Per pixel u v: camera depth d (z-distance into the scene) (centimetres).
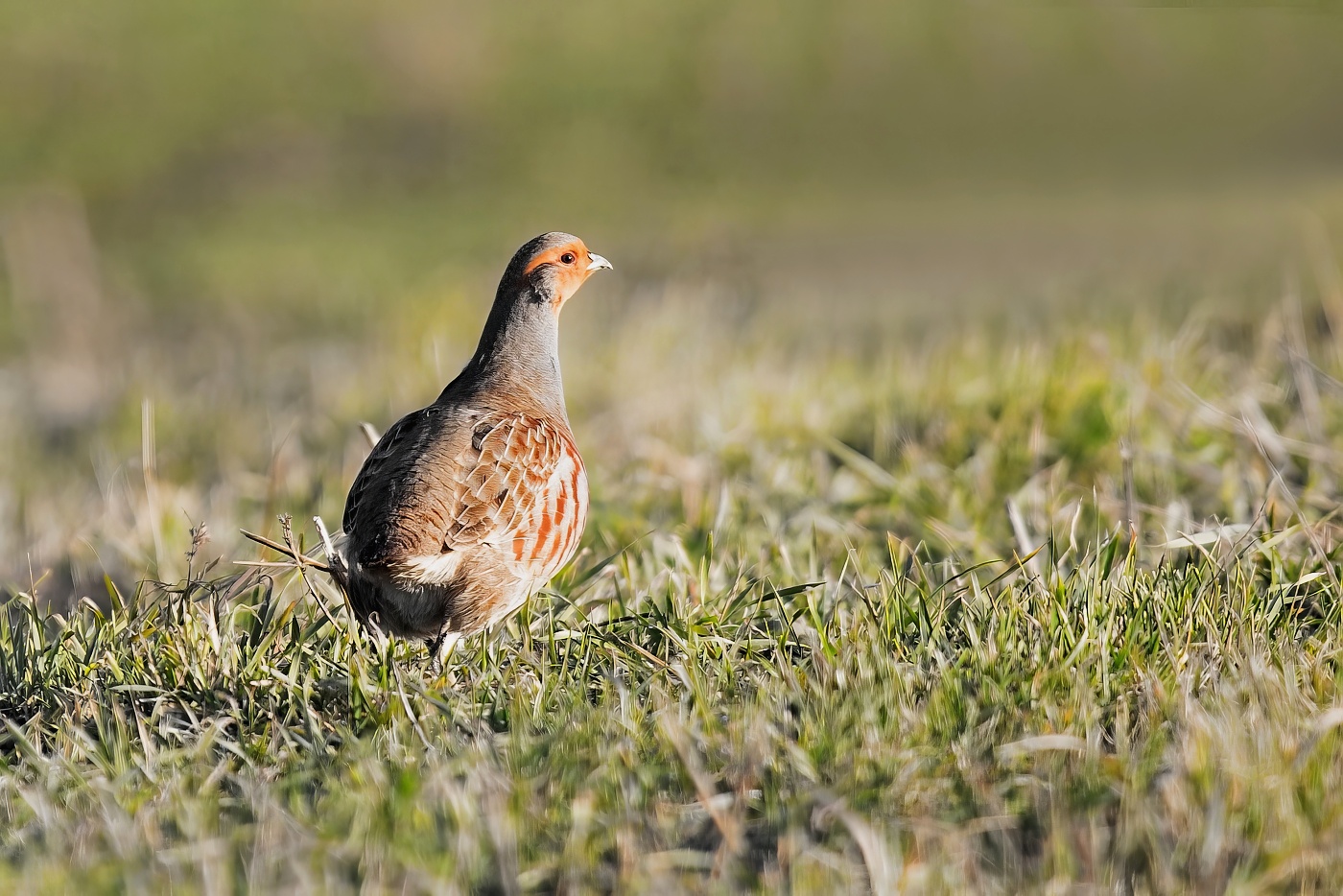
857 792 629
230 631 820
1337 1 4338
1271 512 928
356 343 2270
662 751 674
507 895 580
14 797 698
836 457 1259
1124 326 1538
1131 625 757
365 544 820
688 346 1761
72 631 846
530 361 978
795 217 3578
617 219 3678
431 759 675
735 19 4788
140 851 612
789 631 802
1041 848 599
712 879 580
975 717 684
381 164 4147
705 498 1126
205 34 4594
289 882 584
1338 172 3503
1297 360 1105
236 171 4044
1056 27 4434
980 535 1017
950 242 3184
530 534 855
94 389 2303
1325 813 589
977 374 1396
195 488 1380
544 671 768
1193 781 608
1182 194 3428
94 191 3941
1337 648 736
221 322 2831
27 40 4500
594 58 4650
